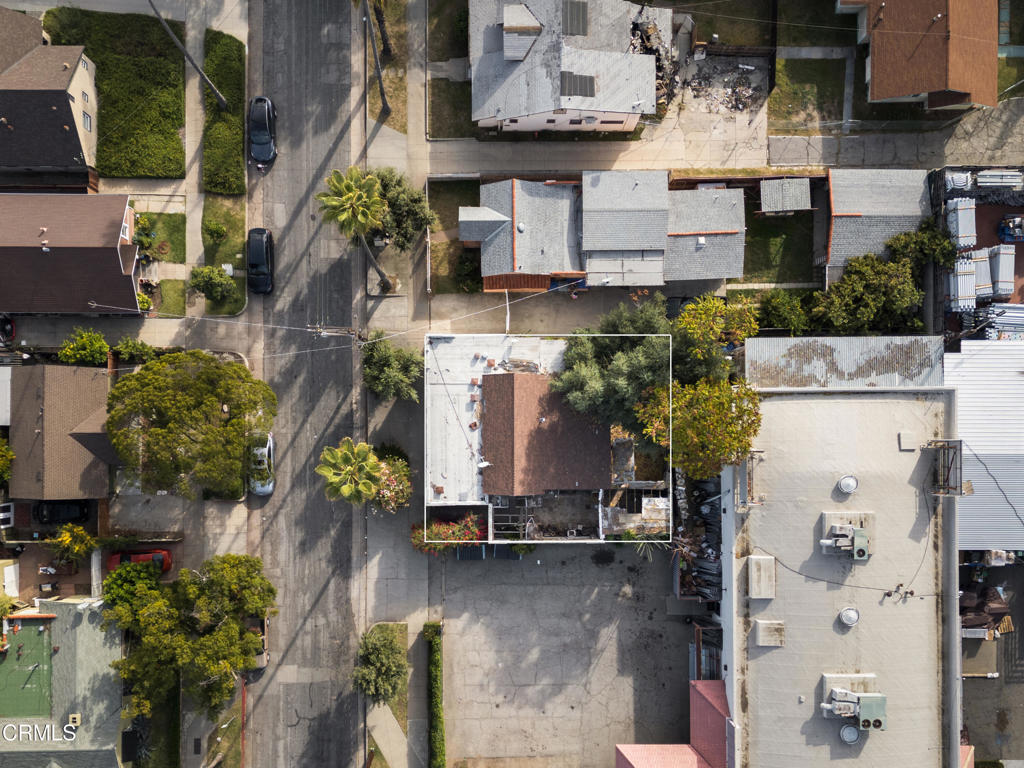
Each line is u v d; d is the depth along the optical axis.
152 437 38.31
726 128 46.22
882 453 40.56
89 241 42.41
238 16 45.75
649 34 44.59
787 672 40.44
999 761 46.00
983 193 44.34
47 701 43.16
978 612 44.75
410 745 45.91
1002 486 43.06
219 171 45.38
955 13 42.91
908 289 43.22
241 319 46.09
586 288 45.72
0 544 44.81
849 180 44.31
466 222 43.31
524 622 46.28
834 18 46.31
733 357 44.97
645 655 46.22
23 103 41.72
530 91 42.69
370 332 46.00
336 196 38.88
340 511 46.06
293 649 45.94
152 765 44.78
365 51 46.16
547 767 46.09
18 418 43.22
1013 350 43.31
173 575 45.53
